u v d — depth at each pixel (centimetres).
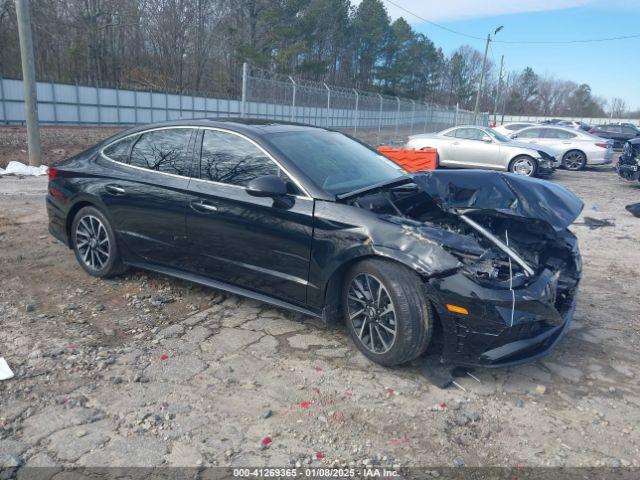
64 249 622
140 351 385
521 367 382
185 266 463
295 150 427
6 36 3753
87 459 273
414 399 336
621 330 452
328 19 5816
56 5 3931
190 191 442
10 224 730
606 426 317
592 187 1405
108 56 4234
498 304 326
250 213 409
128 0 4147
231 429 301
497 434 305
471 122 4397
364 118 2405
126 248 496
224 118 484
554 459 286
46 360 365
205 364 369
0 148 1756
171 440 290
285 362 376
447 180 397
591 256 692
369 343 376
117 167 500
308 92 1945
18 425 298
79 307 457
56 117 2872
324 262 377
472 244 348
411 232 350
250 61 4269
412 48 7325
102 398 326
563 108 11369
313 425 307
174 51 4375
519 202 377
